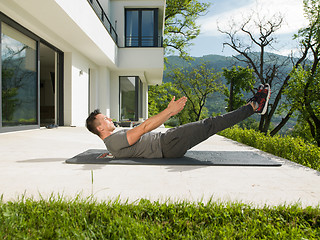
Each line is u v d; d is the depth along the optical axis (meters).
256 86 20.11
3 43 5.86
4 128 5.95
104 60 11.94
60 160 2.96
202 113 43.09
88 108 12.74
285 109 18.94
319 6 17.20
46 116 15.55
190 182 2.06
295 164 2.87
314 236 1.29
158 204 1.54
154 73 15.88
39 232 1.25
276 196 1.74
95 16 9.03
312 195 1.77
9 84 6.14
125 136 2.81
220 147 4.35
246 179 2.17
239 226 1.38
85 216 1.40
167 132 2.95
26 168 2.52
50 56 11.52
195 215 1.45
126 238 1.23
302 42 18.28
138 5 13.73
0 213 1.39
